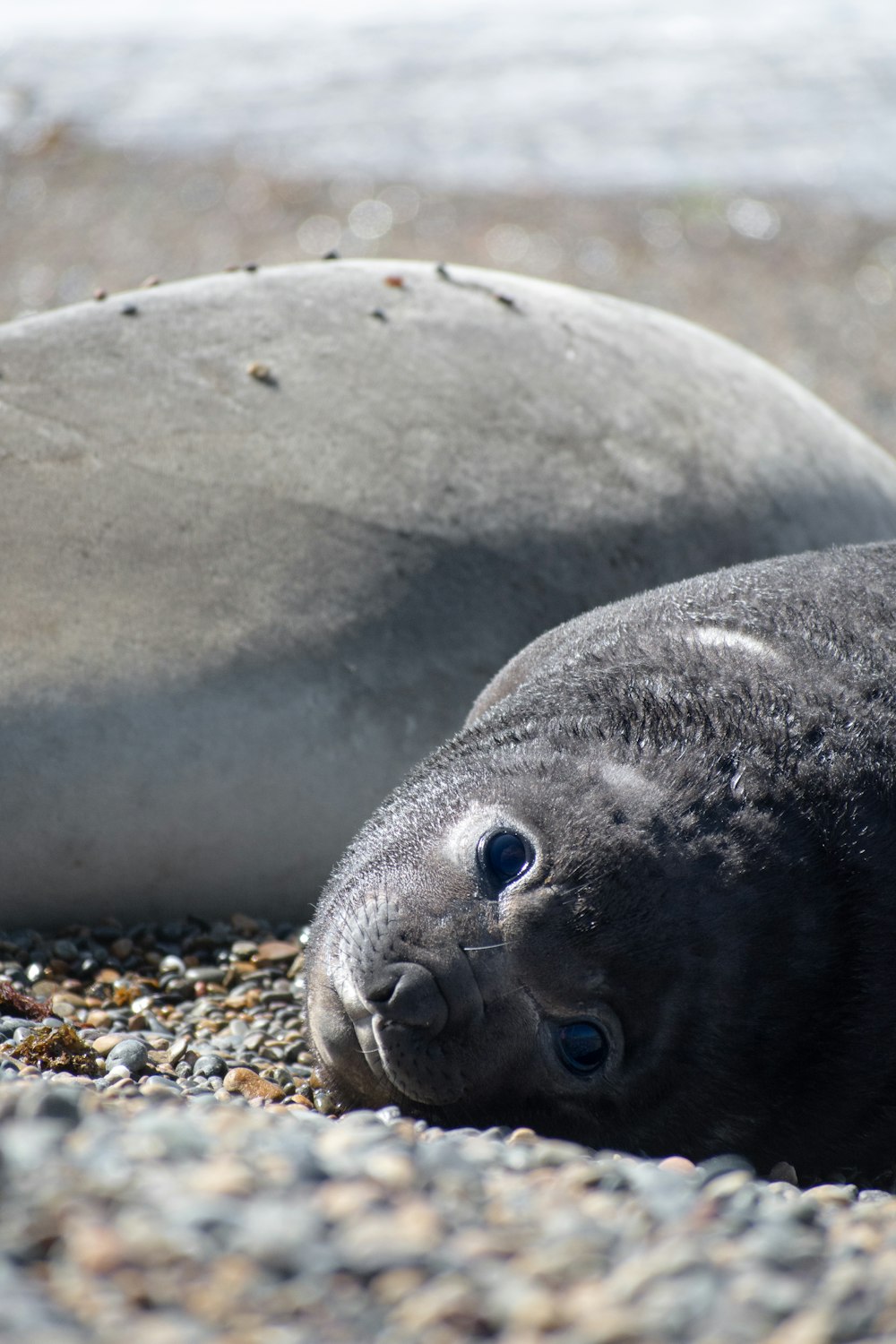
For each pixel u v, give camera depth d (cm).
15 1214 932
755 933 1434
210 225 6256
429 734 2128
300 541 2111
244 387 2219
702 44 9175
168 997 1908
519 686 1834
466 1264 954
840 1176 1549
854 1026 1448
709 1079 1443
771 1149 1498
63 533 2039
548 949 1415
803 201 6669
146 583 2038
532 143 7450
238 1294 887
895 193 6794
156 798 2009
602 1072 1445
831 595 1756
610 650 1745
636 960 1414
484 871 1473
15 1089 1115
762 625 1714
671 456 2369
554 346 2414
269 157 7150
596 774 1520
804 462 2531
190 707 2009
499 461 2247
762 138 7531
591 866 1430
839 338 5312
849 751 1529
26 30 9694
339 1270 924
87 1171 991
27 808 1964
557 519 2236
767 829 1470
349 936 1507
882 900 1463
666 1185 1141
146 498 2088
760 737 1538
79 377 2181
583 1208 1077
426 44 9306
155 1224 936
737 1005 1429
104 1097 1229
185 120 7775
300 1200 1002
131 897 2070
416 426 2241
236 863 2091
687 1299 939
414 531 2161
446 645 2139
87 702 1972
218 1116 1126
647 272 5897
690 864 1441
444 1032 1429
